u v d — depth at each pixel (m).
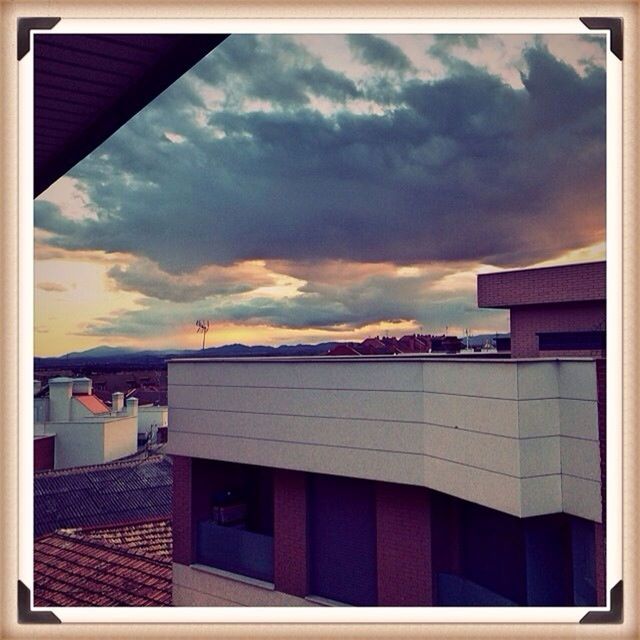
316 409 7.39
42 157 3.41
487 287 12.73
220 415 8.45
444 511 6.70
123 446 17.22
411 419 6.51
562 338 11.84
